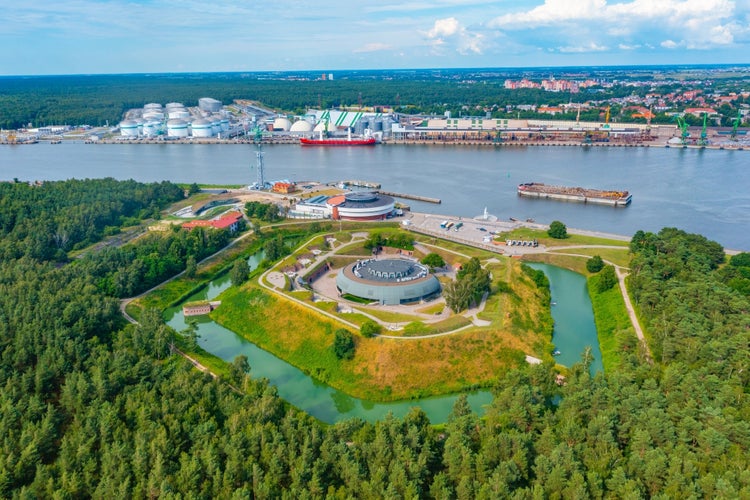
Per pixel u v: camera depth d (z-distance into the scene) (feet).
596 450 555.69
